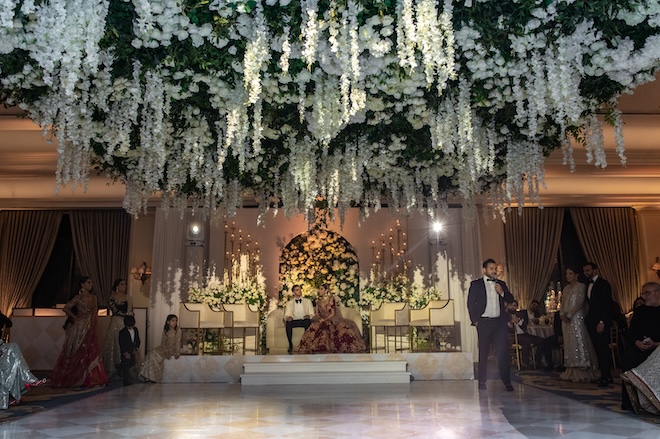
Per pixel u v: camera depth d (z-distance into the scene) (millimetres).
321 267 12109
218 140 6168
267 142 6871
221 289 10906
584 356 7910
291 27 4270
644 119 8523
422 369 8898
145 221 13398
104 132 6016
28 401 6371
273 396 6738
